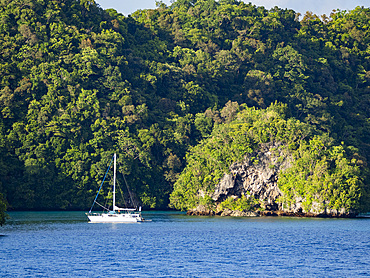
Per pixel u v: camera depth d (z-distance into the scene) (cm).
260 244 17900
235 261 14650
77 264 14025
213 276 12825
